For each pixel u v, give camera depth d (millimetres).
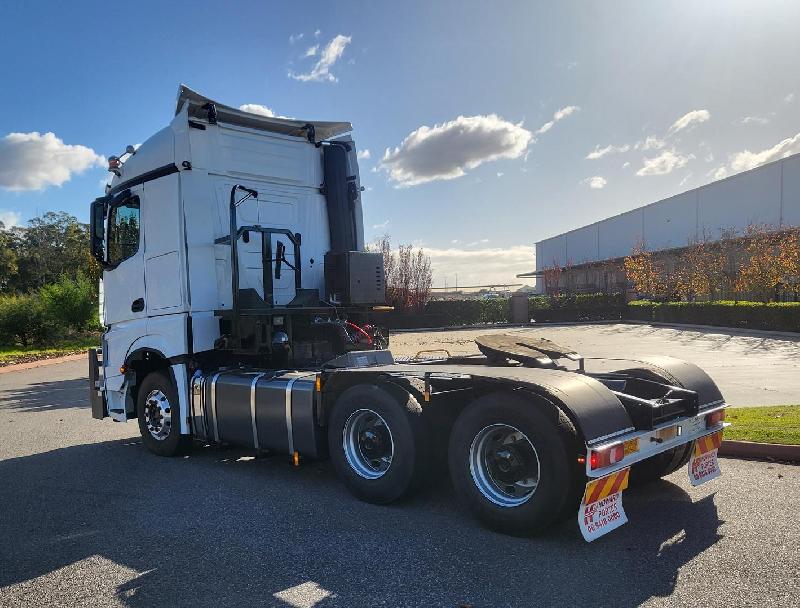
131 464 7227
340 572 4016
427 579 3869
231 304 7301
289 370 6695
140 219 7641
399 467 5059
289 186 7961
